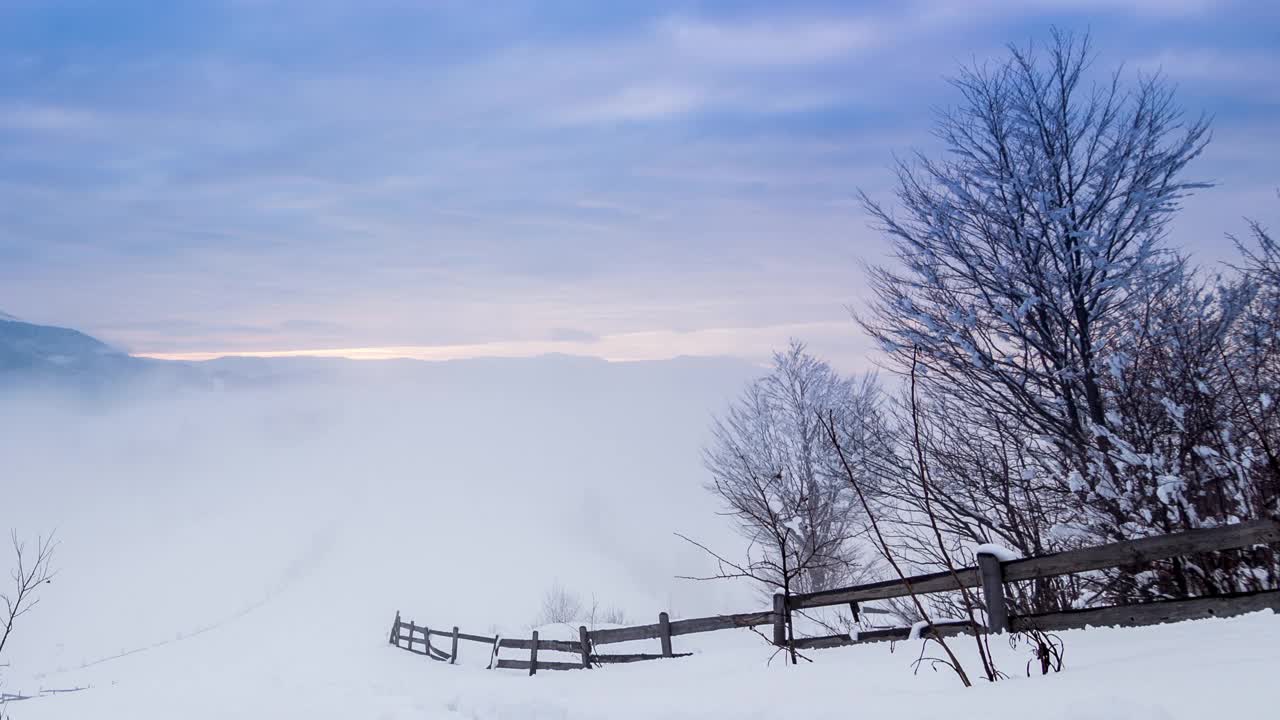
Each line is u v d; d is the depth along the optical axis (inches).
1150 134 365.1
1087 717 112.5
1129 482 295.1
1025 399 355.6
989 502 358.9
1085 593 321.4
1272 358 300.0
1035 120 376.5
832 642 310.5
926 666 208.4
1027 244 370.3
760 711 175.5
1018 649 214.1
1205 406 291.4
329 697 344.5
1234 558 252.8
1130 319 350.0
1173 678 129.9
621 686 293.4
